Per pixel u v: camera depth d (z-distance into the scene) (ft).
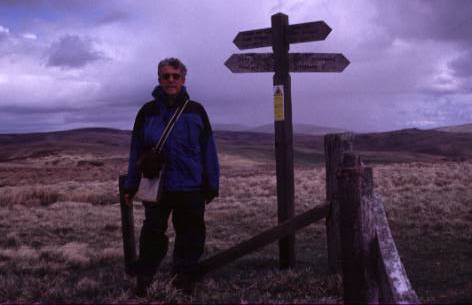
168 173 11.12
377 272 7.63
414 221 30.12
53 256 21.40
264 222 34.73
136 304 10.91
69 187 84.69
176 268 11.78
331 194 13.55
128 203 11.70
